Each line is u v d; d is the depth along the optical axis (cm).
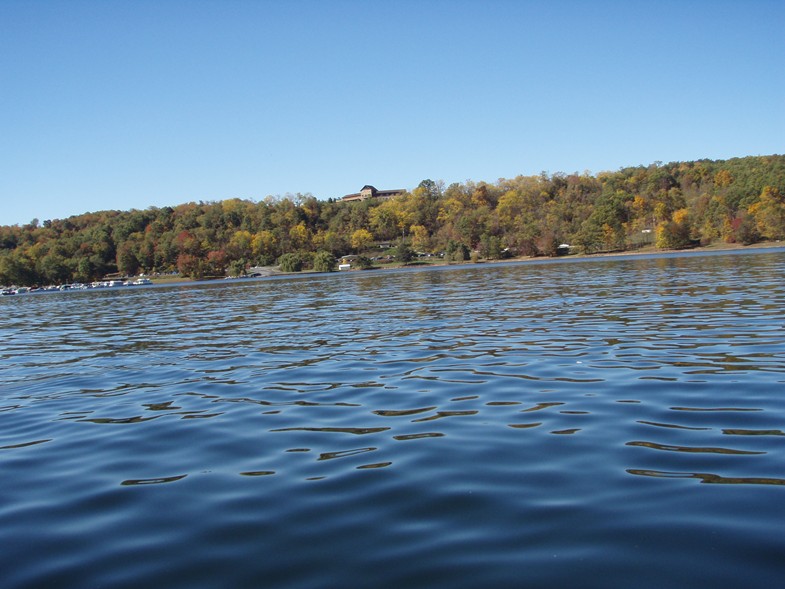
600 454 689
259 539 524
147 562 496
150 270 16912
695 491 572
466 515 549
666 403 888
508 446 734
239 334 2131
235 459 745
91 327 2894
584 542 489
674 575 434
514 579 439
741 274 3909
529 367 1214
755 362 1143
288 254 15212
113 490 666
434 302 3084
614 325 1772
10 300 8519
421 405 960
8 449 853
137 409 1048
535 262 11669
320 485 639
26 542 546
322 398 1041
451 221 18362
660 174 16212
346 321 2355
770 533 485
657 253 11719
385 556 482
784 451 665
